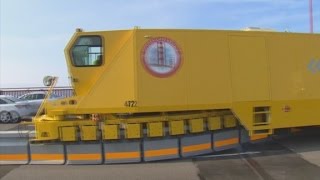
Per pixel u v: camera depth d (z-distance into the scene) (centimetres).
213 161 1178
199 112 1255
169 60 1208
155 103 1195
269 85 1291
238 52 1262
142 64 1192
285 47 1316
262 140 1355
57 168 1135
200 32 1233
